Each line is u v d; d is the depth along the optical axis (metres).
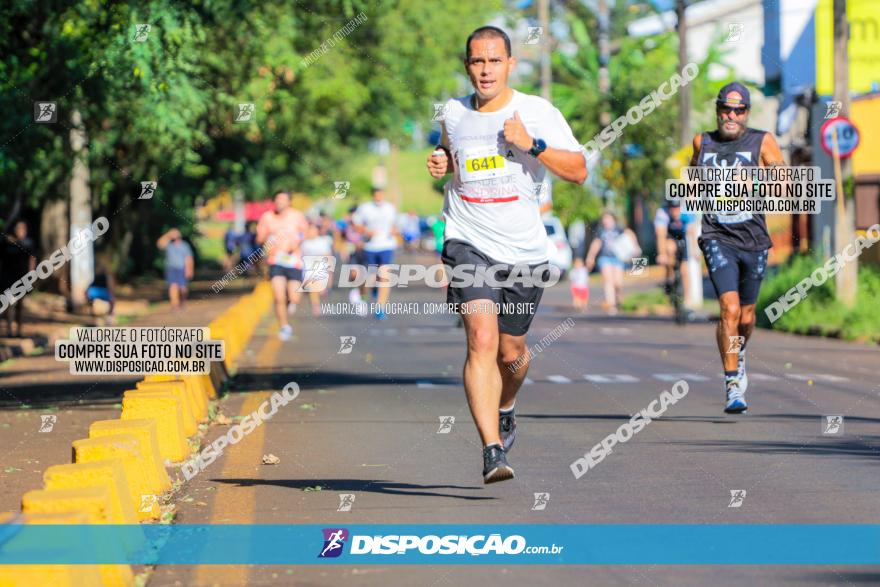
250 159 56.19
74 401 20.03
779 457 13.81
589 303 51.97
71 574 7.43
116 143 37.19
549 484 12.32
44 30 25.73
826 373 23.22
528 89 67.50
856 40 45.53
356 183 137.12
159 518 10.88
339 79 54.19
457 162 11.20
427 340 32.06
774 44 52.88
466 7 60.88
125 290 61.09
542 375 23.22
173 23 25.64
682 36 46.00
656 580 8.88
